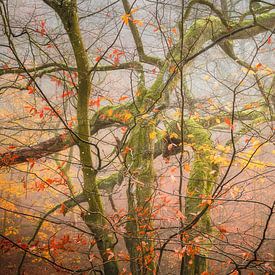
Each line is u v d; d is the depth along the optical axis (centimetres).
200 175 627
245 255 464
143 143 681
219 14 683
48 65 746
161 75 701
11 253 1491
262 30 820
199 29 729
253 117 841
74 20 569
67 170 1218
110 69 811
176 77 682
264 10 777
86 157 653
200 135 677
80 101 625
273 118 713
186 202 619
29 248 537
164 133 604
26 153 788
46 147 800
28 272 1355
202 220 589
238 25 775
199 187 617
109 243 675
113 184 892
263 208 1401
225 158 591
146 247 591
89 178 664
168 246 1187
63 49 799
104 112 814
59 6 555
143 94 726
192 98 784
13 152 782
